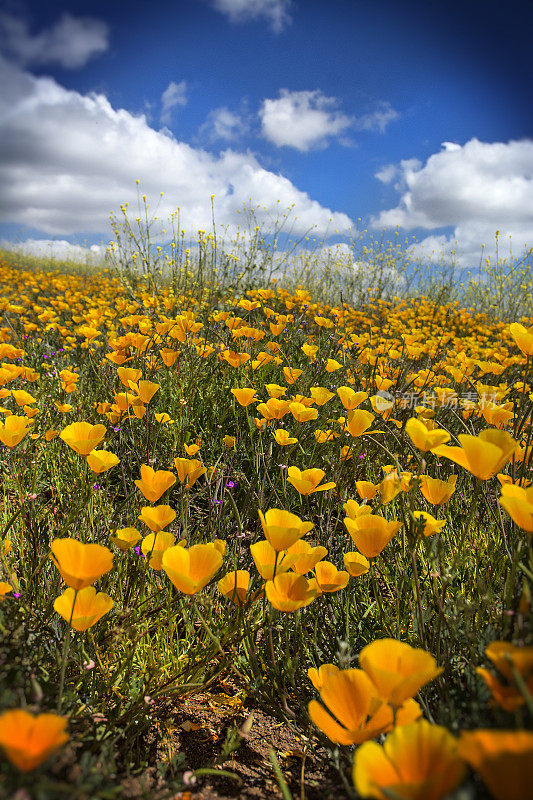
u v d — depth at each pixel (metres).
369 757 0.62
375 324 7.01
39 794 0.70
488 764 0.54
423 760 0.64
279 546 1.10
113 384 3.50
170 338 4.02
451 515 2.39
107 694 1.47
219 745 1.53
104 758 1.12
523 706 0.77
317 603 1.73
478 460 1.09
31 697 1.10
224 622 1.71
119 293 7.71
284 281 9.33
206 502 2.71
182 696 1.62
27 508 2.03
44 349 4.82
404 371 3.59
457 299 11.27
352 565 1.32
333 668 1.06
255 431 3.17
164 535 1.35
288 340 4.88
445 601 1.56
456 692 1.26
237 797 1.34
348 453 2.29
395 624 1.74
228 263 6.94
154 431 2.98
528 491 1.02
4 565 1.61
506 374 3.82
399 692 0.77
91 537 1.93
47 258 18.30
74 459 2.64
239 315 5.63
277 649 1.75
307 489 1.50
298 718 1.51
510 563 1.63
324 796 1.22
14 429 1.55
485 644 1.25
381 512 2.06
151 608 1.74
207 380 3.73
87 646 1.53
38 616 1.50
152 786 1.25
